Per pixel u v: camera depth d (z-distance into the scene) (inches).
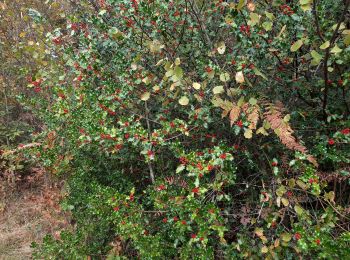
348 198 92.8
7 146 230.4
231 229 97.9
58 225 173.6
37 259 124.3
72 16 106.6
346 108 90.6
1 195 220.8
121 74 101.4
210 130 97.6
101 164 128.2
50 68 131.3
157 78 106.2
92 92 103.4
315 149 88.1
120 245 119.4
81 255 113.7
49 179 194.1
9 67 221.5
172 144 85.2
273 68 91.8
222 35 102.6
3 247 169.9
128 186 118.8
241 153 96.1
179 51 103.1
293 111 91.4
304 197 85.0
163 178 101.3
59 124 129.6
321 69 93.9
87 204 118.0
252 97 79.9
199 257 85.9
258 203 92.1
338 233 80.7
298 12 82.5
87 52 102.6
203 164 79.3
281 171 86.0
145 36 104.8
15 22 205.9
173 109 103.9
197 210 80.3
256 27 83.2
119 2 94.3
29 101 134.6
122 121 90.4
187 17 97.2
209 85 92.7
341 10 91.0
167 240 104.3
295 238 76.6
